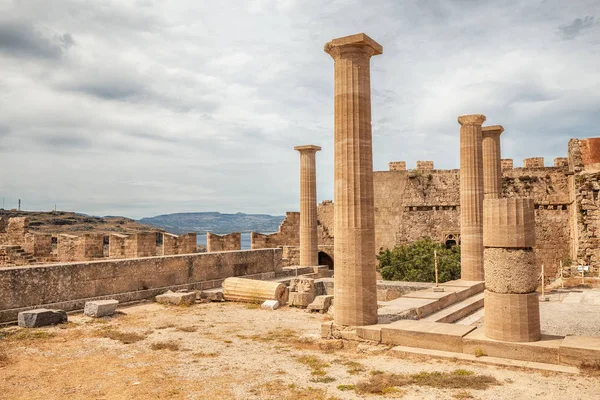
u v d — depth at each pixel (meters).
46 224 78.31
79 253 30.17
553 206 42.16
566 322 15.48
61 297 15.34
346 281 11.79
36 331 12.66
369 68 12.30
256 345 11.59
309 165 31.08
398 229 46.09
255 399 7.73
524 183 42.88
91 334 12.55
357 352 10.84
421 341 10.66
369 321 11.72
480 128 21.19
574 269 31.41
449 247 45.44
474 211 20.81
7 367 9.59
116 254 29.58
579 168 33.59
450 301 16.67
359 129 11.94
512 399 7.52
